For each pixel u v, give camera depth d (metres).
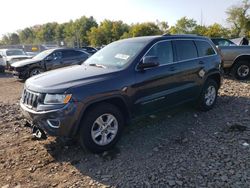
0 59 16.81
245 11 62.41
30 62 12.64
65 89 3.87
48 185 3.55
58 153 4.38
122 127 4.45
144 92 4.66
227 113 6.02
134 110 4.57
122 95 4.32
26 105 4.26
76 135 4.04
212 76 6.39
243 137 4.64
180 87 5.38
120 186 3.43
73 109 3.83
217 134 4.85
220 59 6.50
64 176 3.74
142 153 4.26
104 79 4.20
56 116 3.83
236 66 10.26
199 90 5.89
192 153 4.17
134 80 4.49
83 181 3.60
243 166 3.70
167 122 5.55
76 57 13.66
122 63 4.68
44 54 13.28
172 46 5.35
